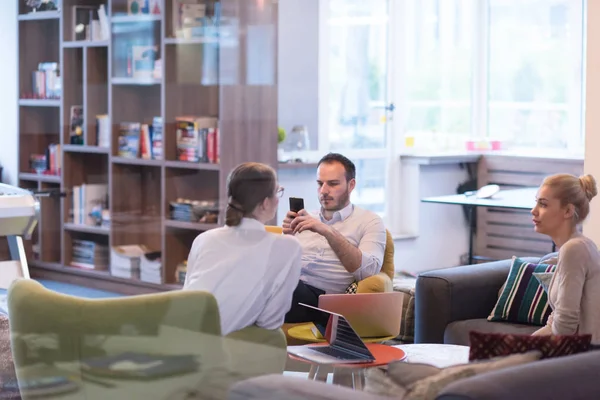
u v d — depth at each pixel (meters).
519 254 7.84
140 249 5.72
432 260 8.11
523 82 8.31
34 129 5.86
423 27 8.31
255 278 2.90
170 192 5.97
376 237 4.05
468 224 8.30
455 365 2.31
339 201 4.09
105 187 5.96
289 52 7.33
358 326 3.35
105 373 2.64
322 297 3.32
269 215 3.07
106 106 6.03
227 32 6.09
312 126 7.57
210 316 2.74
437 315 4.34
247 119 6.09
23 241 3.99
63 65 5.96
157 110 6.04
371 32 7.98
